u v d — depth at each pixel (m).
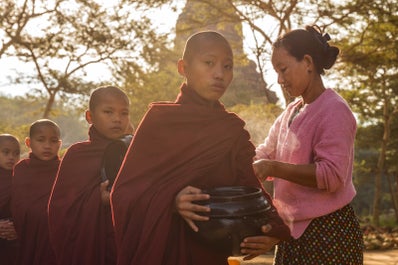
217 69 2.34
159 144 2.29
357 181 34.72
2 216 4.96
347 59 18.56
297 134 2.95
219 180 2.36
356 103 25.47
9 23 16.59
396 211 32.09
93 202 3.33
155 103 2.34
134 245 2.25
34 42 16.92
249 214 2.17
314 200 2.88
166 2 16.47
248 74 25.55
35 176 4.51
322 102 2.93
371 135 31.19
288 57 2.96
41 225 4.34
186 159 2.28
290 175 2.75
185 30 19.02
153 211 2.21
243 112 12.55
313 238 2.90
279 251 3.03
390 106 27.66
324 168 2.75
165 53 17.73
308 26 3.08
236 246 2.18
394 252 11.33
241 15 16.94
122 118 3.58
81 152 3.59
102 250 3.27
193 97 2.39
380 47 18.78
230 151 2.38
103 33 16.73
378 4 16.98
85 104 17.89
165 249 2.26
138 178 2.30
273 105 13.38
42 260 4.27
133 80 18.30
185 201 2.16
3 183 4.98
